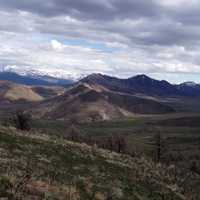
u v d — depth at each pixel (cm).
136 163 5619
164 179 5216
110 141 10706
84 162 4366
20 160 3266
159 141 10762
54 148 4562
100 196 3025
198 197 4912
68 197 2612
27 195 2264
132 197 3534
